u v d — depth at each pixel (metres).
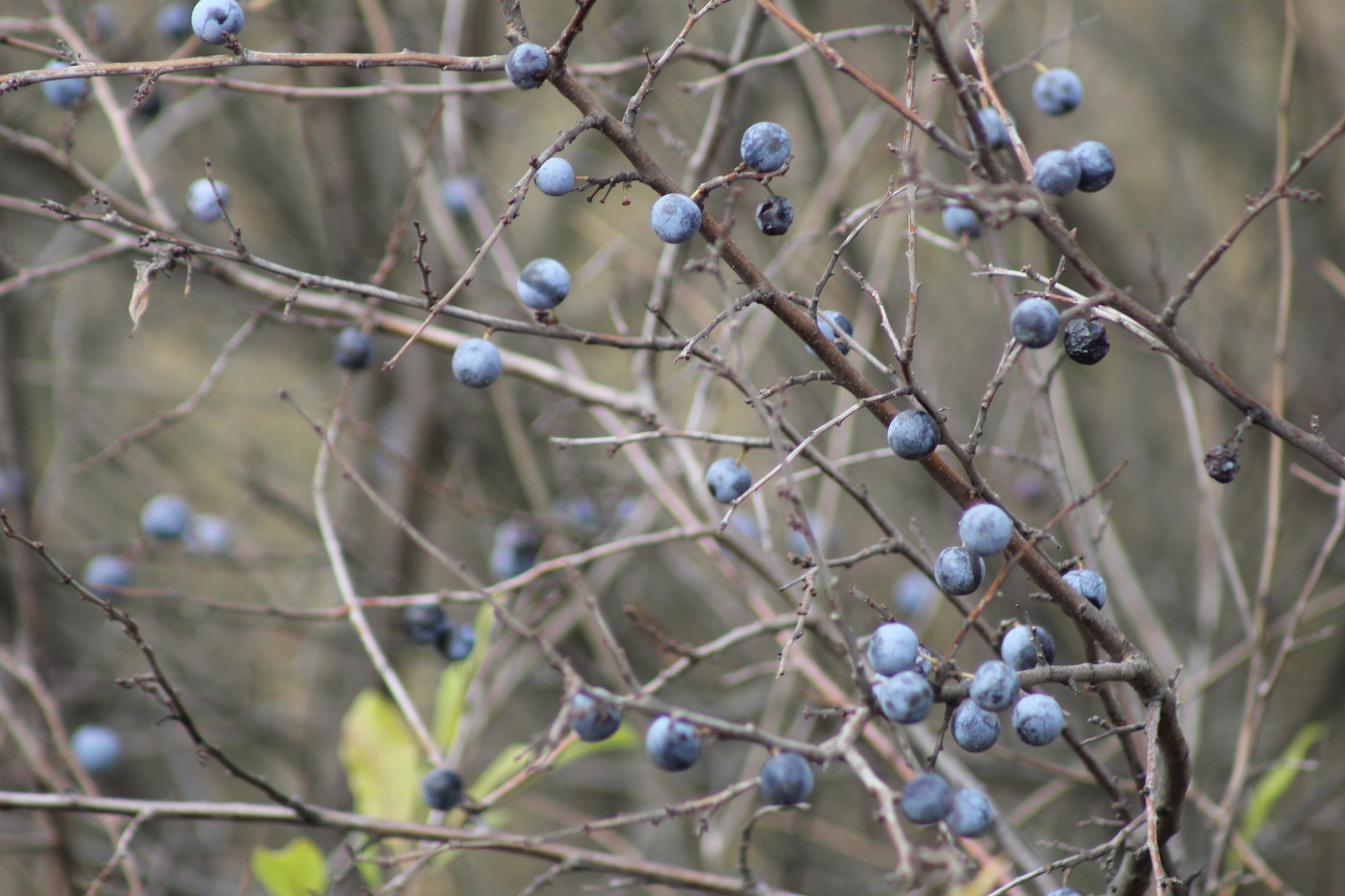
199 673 5.79
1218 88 6.43
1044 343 1.63
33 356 6.29
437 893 4.89
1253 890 4.43
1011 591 4.77
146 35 5.13
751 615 5.14
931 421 1.80
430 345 3.30
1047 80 2.44
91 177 3.20
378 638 4.98
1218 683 5.24
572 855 2.50
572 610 4.48
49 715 3.99
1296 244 5.76
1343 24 6.05
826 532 4.18
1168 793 1.97
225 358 3.32
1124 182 6.38
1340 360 5.63
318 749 5.17
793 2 5.10
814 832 4.57
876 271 4.23
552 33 5.91
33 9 5.91
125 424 6.59
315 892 2.86
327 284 1.96
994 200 1.60
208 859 5.29
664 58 1.86
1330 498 5.43
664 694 5.14
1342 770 4.37
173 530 4.45
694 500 3.74
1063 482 2.91
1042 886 2.83
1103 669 1.76
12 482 5.00
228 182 6.62
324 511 3.20
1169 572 5.54
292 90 3.00
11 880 4.79
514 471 5.61
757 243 5.21
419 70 5.33
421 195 4.92
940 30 1.59
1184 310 5.36
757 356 4.62
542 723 5.70
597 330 6.22
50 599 5.52
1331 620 5.54
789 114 5.57
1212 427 5.13
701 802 1.94
